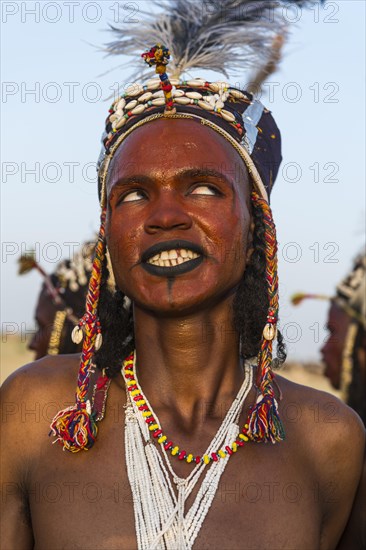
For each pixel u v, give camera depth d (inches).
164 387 119.1
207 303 115.1
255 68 135.6
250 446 117.0
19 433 116.1
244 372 124.4
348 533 125.8
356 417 124.5
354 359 230.1
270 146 128.1
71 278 198.1
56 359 122.3
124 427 116.5
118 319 125.1
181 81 123.7
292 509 114.2
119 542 109.0
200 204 113.5
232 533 110.3
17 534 114.7
